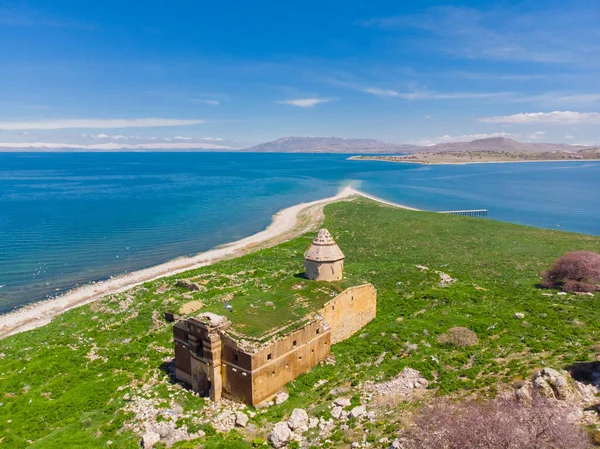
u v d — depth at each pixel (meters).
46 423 25.94
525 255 65.06
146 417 25.34
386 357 30.03
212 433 23.38
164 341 35.66
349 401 24.80
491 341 30.81
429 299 40.62
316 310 30.81
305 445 21.48
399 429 21.11
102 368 32.09
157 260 67.81
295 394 26.72
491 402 21.98
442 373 26.50
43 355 34.91
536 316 35.22
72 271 61.94
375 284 46.06
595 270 44.69
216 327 26.48
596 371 23.81
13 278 58.72
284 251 67.44
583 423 19.47
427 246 71.12
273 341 26.22
